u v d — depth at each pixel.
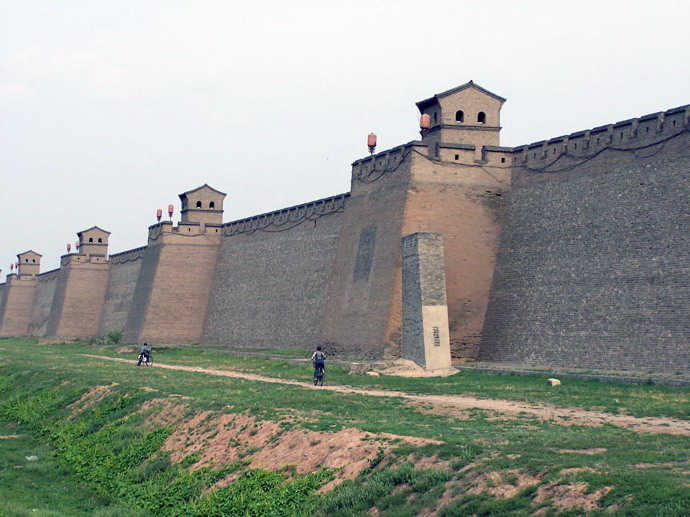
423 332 43.12
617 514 14.30
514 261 47.25
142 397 34.44
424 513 17.22
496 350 46.56
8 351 75.31
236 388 35.72
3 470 29.00
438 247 44.78
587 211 43.00
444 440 20.91
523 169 48.72
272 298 67.00
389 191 50.97
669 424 23.22
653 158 39.69
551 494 15.85
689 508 13.71
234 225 77.19
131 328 81.69
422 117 53.59
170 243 78.38
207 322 76.88
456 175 49.44
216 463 25.00
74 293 100.62
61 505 24.55
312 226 63.72
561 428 23.03
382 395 32.53
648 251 38.75
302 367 47.03
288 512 19.80
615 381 33.72
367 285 50.75
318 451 22.58
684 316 36.16
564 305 42.81
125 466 27.56
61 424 35.59
